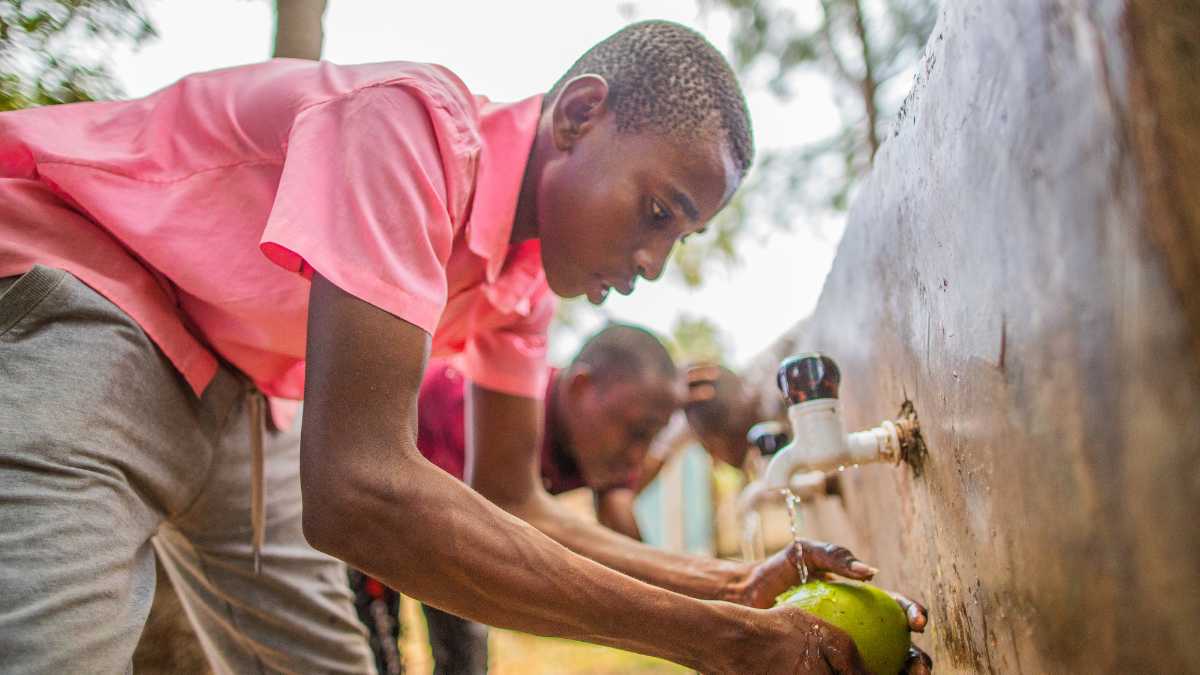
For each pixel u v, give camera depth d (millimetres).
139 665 1962
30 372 1077
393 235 1045
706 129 1310
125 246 1227
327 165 1073
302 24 2119
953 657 1315
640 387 2783
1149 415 649
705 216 1373
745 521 3174
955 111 1048
